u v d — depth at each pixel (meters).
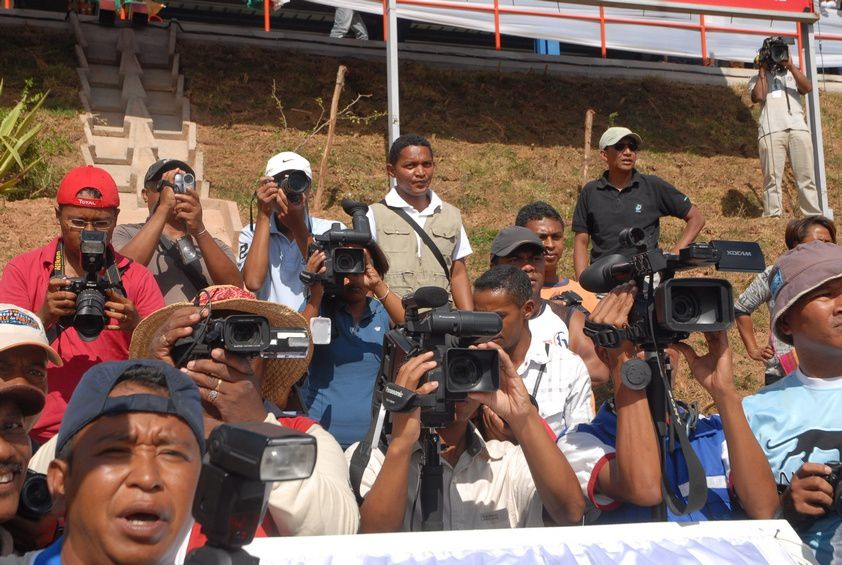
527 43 16.39
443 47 12.62
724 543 2.71
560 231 6.48
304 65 11.76
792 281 3.53
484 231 9.78
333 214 9.64
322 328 3.83
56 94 10.27
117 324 4.18
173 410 2.12
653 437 3.09
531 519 3.45
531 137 11.73
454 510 3.48
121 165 9.48
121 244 5.44
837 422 3.44
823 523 3.20
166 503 2.08
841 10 12.35
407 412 3.11
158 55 11.31
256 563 1.74
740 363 8.27
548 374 4.71
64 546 2.15
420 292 3.46
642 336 3.10
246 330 3.00
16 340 2.97
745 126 12.99
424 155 6.35
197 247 5.32
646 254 3.08
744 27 11.91
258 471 1.63
